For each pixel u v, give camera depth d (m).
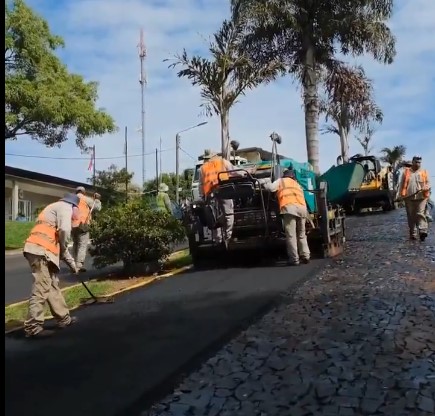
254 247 9.89
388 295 6.75
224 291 7.64
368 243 11.75
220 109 14.73
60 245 6.18
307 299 6.86
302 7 19.06
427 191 11.38
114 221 9.77
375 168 22.31
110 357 5.09
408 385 4.14
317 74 20.03
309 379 4.37
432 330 5.35
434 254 9.52
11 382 4.59
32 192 30.36
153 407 4.05
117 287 8.75
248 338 5.45
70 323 6.35
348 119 21.39
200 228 10.37
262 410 3.90
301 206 9.40
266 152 15.45
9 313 7.22
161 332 5.78
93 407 4.06
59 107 19.95
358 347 4.99
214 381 4.45
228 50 15.02
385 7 19.25
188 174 21.23
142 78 39.44
